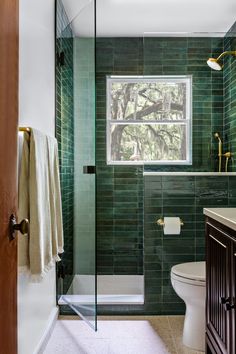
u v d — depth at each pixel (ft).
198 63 10.06
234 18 10.57
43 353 7.04
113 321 8.82
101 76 12.04
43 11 7.63
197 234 9.64
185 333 7.52
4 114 3.42
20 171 5.56
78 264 8.90
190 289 7.29
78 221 8.98
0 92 3.30
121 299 9.62
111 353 7.06
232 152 9.96
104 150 12.00
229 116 10.01
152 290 9.48
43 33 7.65
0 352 3.26
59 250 7.02
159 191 9.70
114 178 12.01
